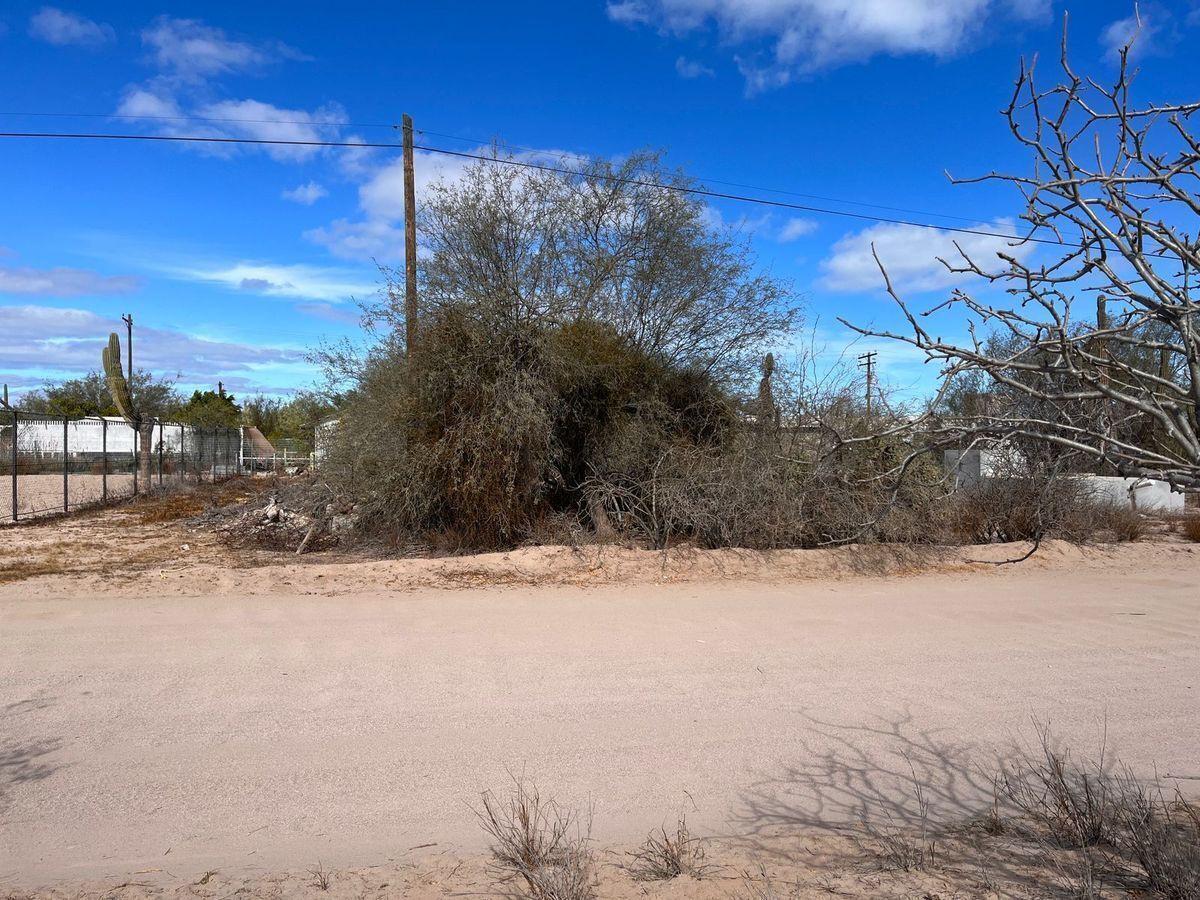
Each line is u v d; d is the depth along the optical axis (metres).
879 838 4.88
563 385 16.16
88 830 4.88
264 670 7.95
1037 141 3.20
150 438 29.38
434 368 15.59
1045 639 9.59
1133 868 4.35
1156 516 21.75
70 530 18.92
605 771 5.83
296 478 25.45
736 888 4.20
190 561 14.50
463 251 16.70
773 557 14.29
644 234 18.08
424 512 16.28
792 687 7.70
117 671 7.84
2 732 6.33
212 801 5.27
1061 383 3.40
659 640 9.30
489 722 6.70
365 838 4.83
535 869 4.19
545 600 11.49
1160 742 6.46
